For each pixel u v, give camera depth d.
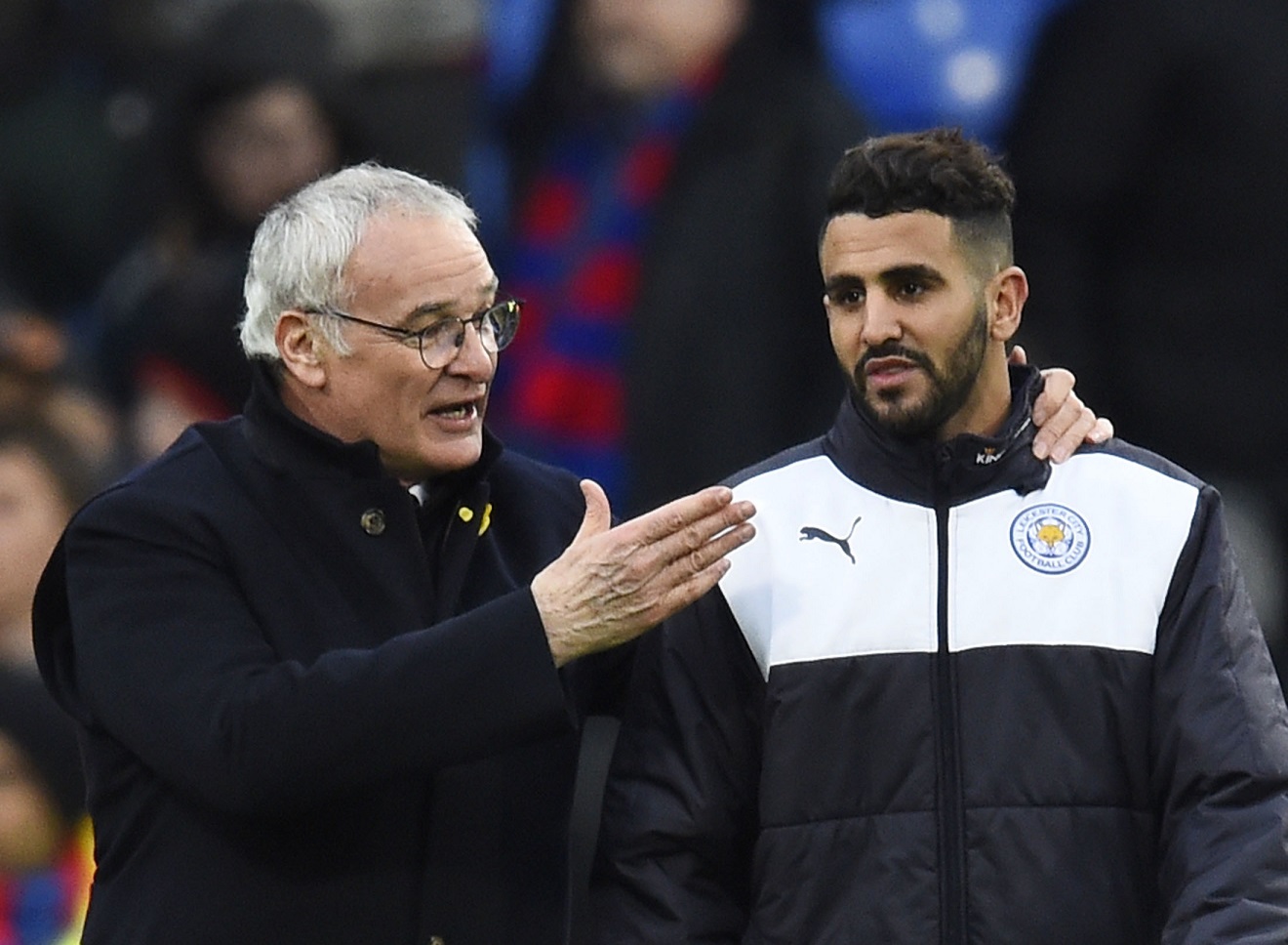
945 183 16.72
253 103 27.58
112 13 32.28
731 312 26.62
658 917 17.12
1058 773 16.69
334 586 17.19
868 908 16.70
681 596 16.41
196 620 16.83
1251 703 16.69
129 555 17.06
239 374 27.58
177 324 27.58
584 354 27.41
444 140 28.70
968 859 16.62
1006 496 17.20
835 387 26.69
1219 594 16.95
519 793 17.28
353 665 16.34
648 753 17.36
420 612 17.23
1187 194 27.62
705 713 17.28
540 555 17.84
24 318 29.48
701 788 17.19
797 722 16.98
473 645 16.30
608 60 27.70
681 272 26.80
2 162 31.45
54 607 17.55
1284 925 16.16
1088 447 17.47
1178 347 27.72
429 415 17.22
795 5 27.33
